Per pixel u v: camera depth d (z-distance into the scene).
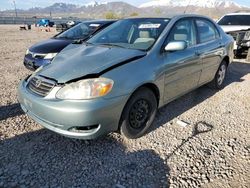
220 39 5.29
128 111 3.20
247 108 4.70
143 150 3.26
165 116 4.26
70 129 2.93
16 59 9.24
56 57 3.77
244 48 8.89
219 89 5.71
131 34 4.04
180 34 4.05
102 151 3.21
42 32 25.39
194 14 4.66
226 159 3.11
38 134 3.59
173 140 3.51
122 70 3.08
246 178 2.79
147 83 3.32
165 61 3.59
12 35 20.12
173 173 2.84
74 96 2.82
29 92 3.20
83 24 7.99
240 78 6.67
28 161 2.99
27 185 2.62
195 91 5.55
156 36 3.74
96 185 2.65
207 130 3.82
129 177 2.77
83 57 3.41
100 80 2.88
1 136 3.51
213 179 2.76
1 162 2.96
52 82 2.99
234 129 3.88
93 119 2.82
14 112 4.30
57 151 3.20
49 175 2.78
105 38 4.21
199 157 3.14
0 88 5.57
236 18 10.13
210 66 4.91
